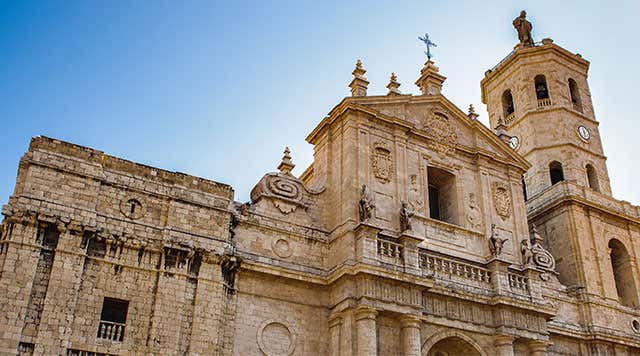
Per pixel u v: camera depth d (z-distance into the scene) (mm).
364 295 30266
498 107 54281
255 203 33219
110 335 26656
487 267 36031
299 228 33031
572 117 50625
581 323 40375
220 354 28453
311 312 31312
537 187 48125
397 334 31047
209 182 31375
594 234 43938
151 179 30078
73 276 26484
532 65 52719
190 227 29875
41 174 27531
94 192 28312
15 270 25562
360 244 31594
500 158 39938
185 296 28453
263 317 30172
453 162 38594
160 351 27031
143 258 28359
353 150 34625
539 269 37750
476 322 33844
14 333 24688
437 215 38875
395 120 36594
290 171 43062
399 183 35312
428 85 40812
